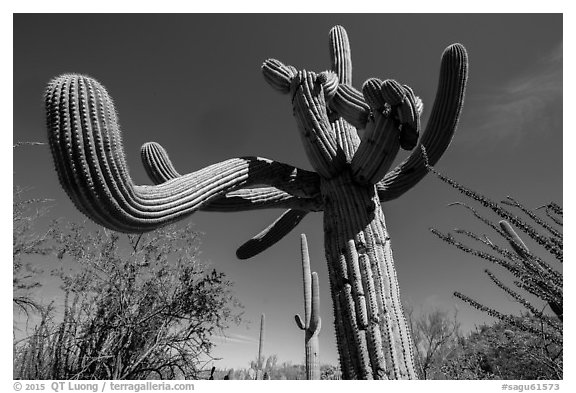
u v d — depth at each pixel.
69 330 3.83
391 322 3.00
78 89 2.45
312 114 3.69
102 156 2.47
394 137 3.39
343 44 4.79
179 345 4.08
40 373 3.49
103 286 4.07
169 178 4.14
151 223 2.90
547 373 2.86
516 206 1.65
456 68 3.74
